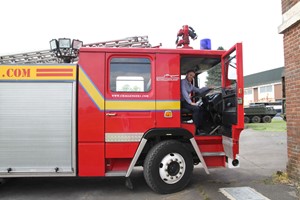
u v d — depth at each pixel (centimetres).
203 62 652
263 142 1345
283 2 647
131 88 578
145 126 575
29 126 562
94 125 565
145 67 585
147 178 571
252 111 3133
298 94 598
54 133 562
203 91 662
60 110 564
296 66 604
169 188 574
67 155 562
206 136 616
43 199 561
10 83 564
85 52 572
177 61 591
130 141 571
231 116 576
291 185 602
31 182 678
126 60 581
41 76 566
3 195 586
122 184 657
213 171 752
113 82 576
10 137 561
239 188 590
